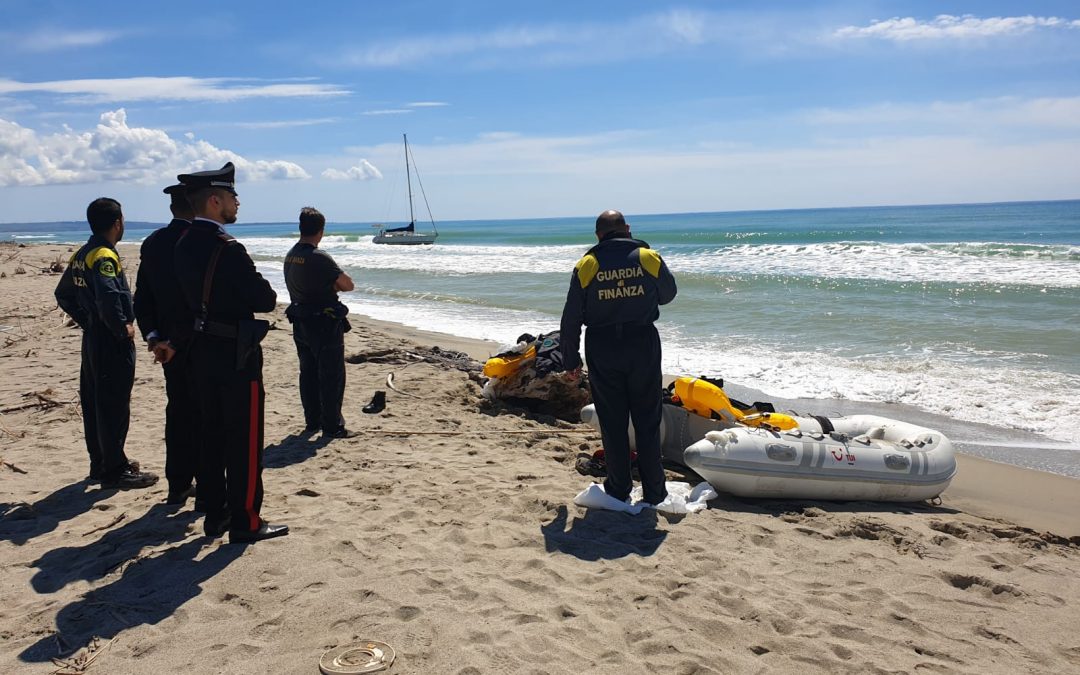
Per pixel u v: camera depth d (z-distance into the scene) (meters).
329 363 5.90
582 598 3.37
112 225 4.50
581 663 2.85
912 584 3.62
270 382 8.15
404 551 3.83
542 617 3.18
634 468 5.55
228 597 3.30
